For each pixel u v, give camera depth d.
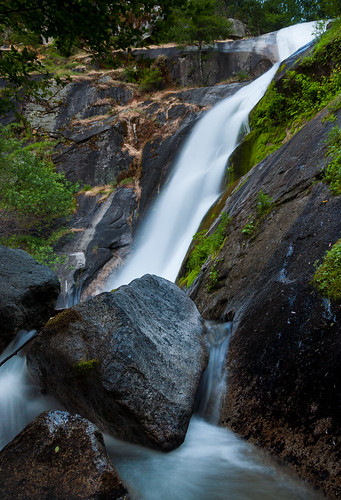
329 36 9.34
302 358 3.42
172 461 3.43
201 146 16.33
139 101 22.70
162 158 17.94
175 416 3.52
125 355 3.54
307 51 10.70
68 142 20.83
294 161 6.09
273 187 6.20
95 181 19.53
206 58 23.55
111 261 16.58
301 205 5.05
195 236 9.57
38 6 3.49
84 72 24.94
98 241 16.83
